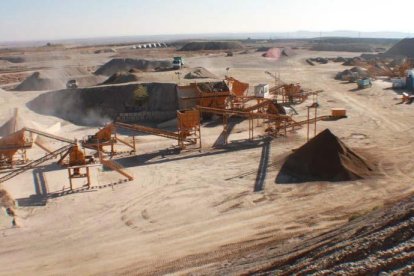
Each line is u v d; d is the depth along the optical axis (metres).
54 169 30.30
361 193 23.34
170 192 25.16
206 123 41.88
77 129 42.00
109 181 27.42
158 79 53.88
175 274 16.05
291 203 22.59
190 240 19.20
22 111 46.81
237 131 38.38
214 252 17.80
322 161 26.56
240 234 19.41
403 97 49.88
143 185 26.48
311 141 28.02
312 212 21.27
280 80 69.00
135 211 22.81
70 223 21.70
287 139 35.03
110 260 17.86
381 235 12.49
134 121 44.94
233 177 27.02
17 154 34.00
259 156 31.05
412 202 14.88
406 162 28.03
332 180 25.50
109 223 21.55
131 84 47.91
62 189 26.41
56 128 41.50
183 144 33.91
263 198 23.50
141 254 18.20
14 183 27.66
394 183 24.53
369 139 33.97
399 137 34.28
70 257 18.31
